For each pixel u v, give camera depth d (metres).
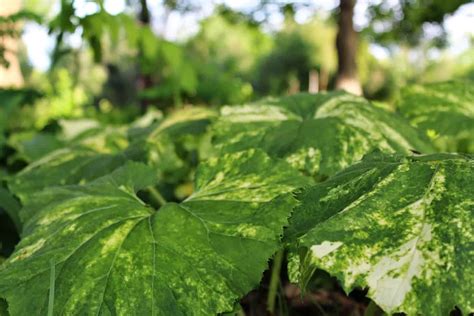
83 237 0.58
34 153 1.47
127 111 3.75
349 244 0.48
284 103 0.94
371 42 3.83
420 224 0.48
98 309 0.50
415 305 0.44
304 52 10.34
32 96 2.06
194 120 1.12
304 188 0.59
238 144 0.84
